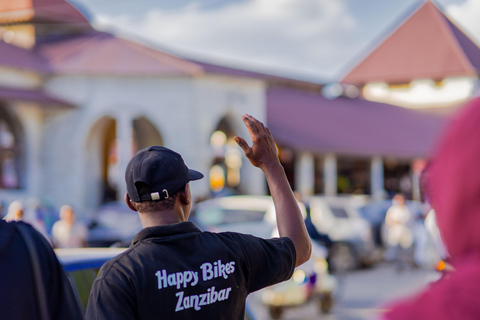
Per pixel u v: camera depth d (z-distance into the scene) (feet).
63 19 85.05
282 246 8.11
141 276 7.11
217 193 78.28
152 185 7.59
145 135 94.68
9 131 75.72
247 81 82.58
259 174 83.35
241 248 7.84
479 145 3.10
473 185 3.09
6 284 5.07
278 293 30.94
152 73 76.02
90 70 76.89
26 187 75.56
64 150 77.61
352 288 42.57
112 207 45.14
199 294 7.36
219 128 89.71
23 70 75.41
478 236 3.09
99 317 6.95
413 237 51.62
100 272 7.27
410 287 42.83
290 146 86.69
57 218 47.32
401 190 118.62
